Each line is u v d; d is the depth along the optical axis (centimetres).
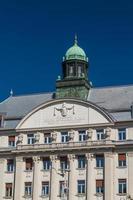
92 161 9219
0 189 9550
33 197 9269
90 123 9425
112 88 10306
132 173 9006
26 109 10288
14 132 9844
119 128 9319
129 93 10056
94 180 9112
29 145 9562
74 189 9150
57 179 9288
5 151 9719
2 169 9681
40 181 9375
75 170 9262
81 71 10375
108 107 9744
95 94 10231
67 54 10519
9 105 10556
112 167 9106
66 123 9569
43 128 9638
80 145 9294
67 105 9669
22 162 9569
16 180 9456
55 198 9156
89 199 8994
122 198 8900
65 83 10094
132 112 9450
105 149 9175
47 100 10050
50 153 9444
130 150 9125
